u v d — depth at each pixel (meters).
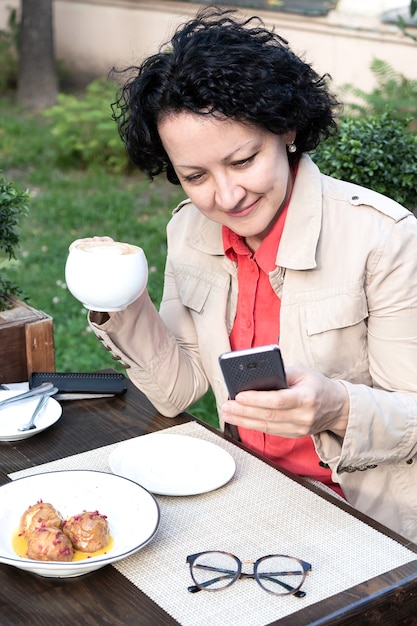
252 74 1.57
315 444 1.82
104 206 6.92
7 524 1.50
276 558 1.43
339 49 8.04
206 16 1.81
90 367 4.21
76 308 4.96
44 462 1.76
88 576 1.39
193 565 1.41
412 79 7.18
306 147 1.86
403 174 2.75
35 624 1.29
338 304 1.84
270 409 1.54
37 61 10.11
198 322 2.02
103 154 8.10
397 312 1.82
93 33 10.67
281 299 1.90
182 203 2.11
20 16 10.63
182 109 1.61
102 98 8.36
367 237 1.83
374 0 7.76
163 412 1.98
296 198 1.86
